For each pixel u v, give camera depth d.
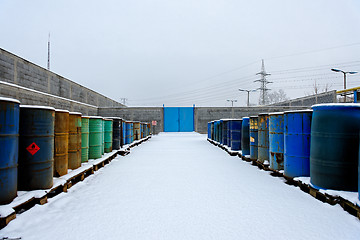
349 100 21.67
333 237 2.49
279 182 4.75
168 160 7.71
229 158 8.05
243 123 7.63
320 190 3.54
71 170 4.89
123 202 3.63
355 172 3.33
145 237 2.52
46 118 3.68
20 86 11.48
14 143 3.11
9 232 2.61
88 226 2.79
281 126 5.08
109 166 6.68
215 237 2.51
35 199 3.38
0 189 2.92
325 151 3.53
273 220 2.92
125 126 11.08
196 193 4.06
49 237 2.52
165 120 26.22
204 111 26.39
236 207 3.37
